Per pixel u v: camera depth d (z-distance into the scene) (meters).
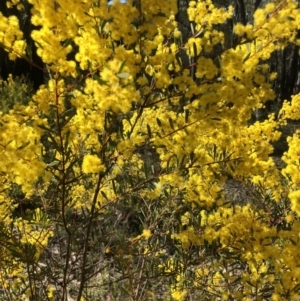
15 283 2.69
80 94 1.81
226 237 2.23
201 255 2.38
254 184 2.97
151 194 2.33
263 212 2.66
